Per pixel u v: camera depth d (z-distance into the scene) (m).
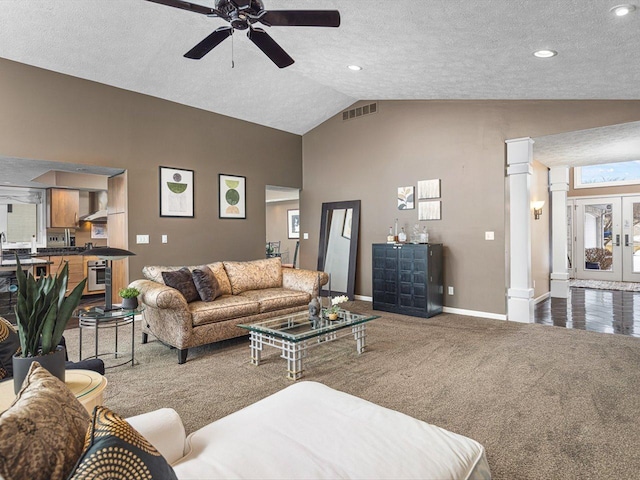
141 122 5.21
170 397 2.72
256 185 6.65
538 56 3.28
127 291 3.44
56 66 4.38
